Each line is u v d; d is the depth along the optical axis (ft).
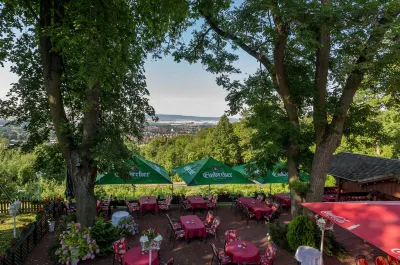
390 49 30.45
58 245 35.27
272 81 44.65
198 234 38.45
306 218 36.52
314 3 30.63
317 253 28.68
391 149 87.71
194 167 53.31
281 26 36.88
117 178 46.09
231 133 145.69
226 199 63.00
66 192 48.52
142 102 47.11
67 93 46.29
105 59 30.50
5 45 37.58
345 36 31.45
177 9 36.52
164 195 67.10
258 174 46.44
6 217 55.16
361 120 41.01
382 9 30.27
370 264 33.22
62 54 35.01
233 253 29.32
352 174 52.54
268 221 46.11
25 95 43.86
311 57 42.70
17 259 31.09
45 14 35.47
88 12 30.78
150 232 25.72
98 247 34.24
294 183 38.86
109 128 38.55
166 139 200.54
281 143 40.40
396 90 36.60
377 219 20.77
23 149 46.09
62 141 37.17
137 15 37.65
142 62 46.93
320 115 37.29
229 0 41.70
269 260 29.35
